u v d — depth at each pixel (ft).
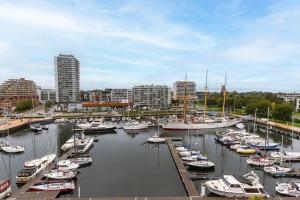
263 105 447.83
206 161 180.45
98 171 171.83
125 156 213.46
